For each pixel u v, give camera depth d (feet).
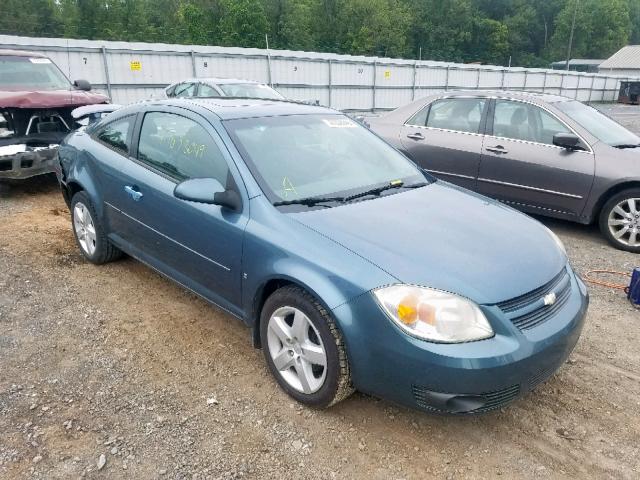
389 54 239.30
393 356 8.02
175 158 12.07
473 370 7.66
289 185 10.55
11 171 21.66
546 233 10.68
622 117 91.25
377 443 8.79
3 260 15.81
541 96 20.89
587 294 10.02
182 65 67.41
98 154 14.33
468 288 8.14
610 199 18.61
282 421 9.21
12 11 206.80
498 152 20.48
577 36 305.32
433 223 9.98
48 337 11.72
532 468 8.36
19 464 8.13
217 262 10.66
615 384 10.54
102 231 14.74
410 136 22.82
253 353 11.29
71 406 9.46
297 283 8.93
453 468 8.32
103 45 60.39
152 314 12.85
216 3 193.47
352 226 9.48
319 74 82.64
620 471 8.34
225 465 8.23
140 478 7.95
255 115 12.02
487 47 289.53
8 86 24.98
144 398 9.73
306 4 232.32
